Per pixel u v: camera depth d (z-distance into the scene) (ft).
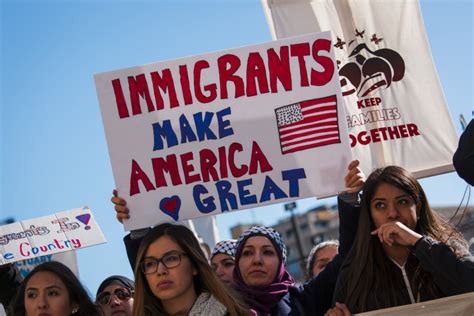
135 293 14.92
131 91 16.88
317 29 19.67
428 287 14.96
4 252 19.12
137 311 14.82
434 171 18.78
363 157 18.95
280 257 17.53
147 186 16.66
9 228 19.25
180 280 14.69
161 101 16.85
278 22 19.76
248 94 16.79
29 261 23.13
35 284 16.42
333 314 14.35
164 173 16.69
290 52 16.83
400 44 19.39
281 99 16.75
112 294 19.26
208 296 14.85
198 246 15.06
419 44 19.38
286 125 16.70
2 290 19.11
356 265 15.19
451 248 14.55
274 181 16.57
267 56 16.84
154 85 16.88
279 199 16.51
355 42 19.51
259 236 17.49
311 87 16.72
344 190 16.42
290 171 16.56
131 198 16.65
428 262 14.39
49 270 16.57
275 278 17.30
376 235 15.33
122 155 16.76
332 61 16.75
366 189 15.47
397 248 15.16
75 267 22.99
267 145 16.65
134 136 16.80
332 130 16.60
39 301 16.31
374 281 15.06
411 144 18.94
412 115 19.08
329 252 20.84
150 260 14.79
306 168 16.55
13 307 17.07
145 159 16.74
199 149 16.71
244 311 14.88
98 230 19.08
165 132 16.78
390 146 18.97
